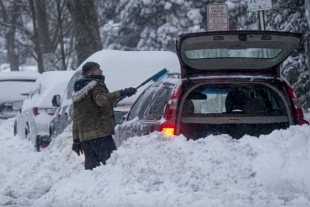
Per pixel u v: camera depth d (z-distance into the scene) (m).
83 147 23.56
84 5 51.91
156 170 19.44
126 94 23.39
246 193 17.92
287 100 21.11
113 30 85.81
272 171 18.59
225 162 19.12
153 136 20.61
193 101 21.23
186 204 17.56
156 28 80.06
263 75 21.38
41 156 28.36
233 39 20.47
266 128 20.97
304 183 18.06
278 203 17.14
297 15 39.47
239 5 71.69
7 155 35.19
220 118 20.67
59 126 34.25
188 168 19.17
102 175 20.81
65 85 40.69
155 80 24.39
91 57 32.50
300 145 19.27
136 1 80.50
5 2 94.38
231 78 20.89
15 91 54.31
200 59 20.98
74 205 19.48
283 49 21.08
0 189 24.88
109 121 23.52
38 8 70.50
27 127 42.66
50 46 70.69
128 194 18.88
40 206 20.66
